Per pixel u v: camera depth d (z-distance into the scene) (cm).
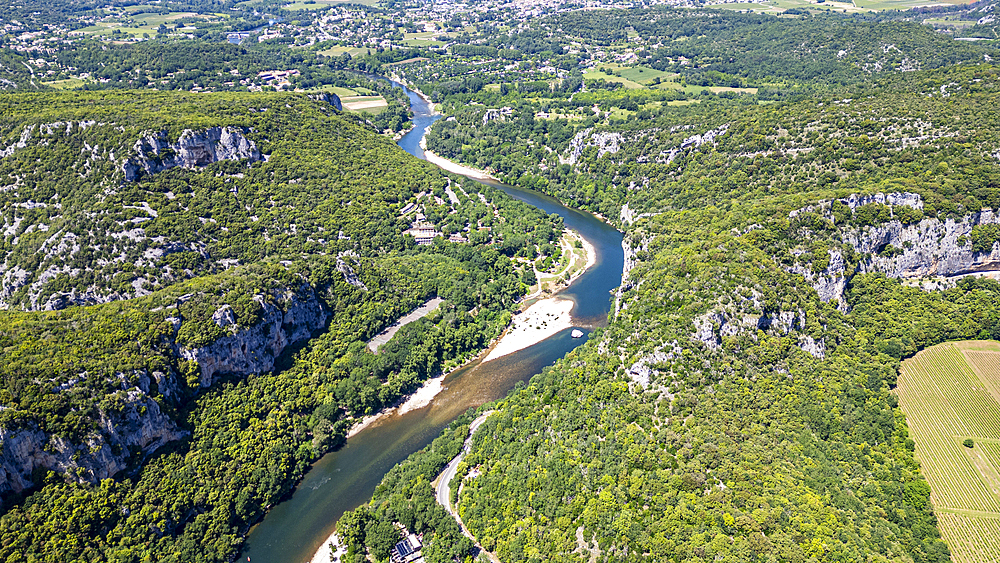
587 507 18862
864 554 16800
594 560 17688
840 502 18638
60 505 18662
